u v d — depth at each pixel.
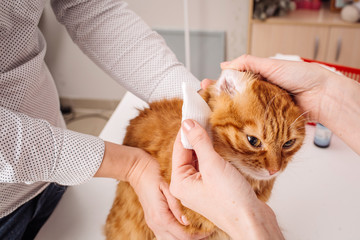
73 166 0.71
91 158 0.73
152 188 0.75
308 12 2.24
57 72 2.70
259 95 0.64
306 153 1.07
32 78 0.78
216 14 2.35
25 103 0.78
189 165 0.65
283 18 2.12
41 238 0.86
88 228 0.88
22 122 0.65
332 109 0.79
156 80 0.94
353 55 2.06
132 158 0.78
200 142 0.58
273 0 2.12
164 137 0.80
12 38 0.73
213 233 0.81
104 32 0.92
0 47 0.72
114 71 0.96
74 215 0.92
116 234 0.86
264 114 0.63
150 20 2.46
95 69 2.66
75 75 2.71
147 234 0.85
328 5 2.35
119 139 1.15
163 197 0.74
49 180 0.72
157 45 0.95
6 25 0.71
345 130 0.80
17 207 0.81
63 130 0.72
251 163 0.68
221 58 2.54
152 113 0.89
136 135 0.89
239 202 0.57
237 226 0.58
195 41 2.49
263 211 0.58
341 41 2.04
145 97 0.98
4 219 0.81
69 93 2.83
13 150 0.63
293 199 0.92
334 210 0.89
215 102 0.66
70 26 0.93
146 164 0.78
